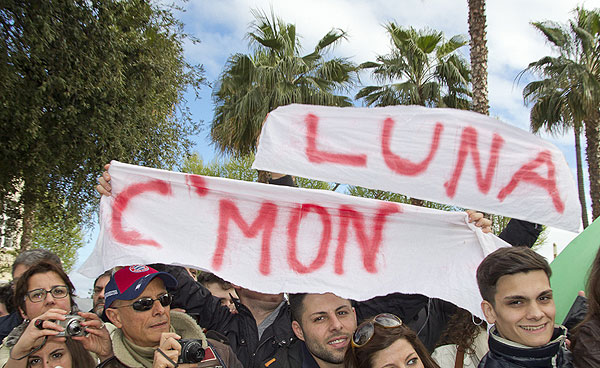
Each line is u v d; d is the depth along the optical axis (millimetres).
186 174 2711
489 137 2975
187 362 2150
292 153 2936
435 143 2979
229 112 12391
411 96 12648
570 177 2930
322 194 2727
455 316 2832
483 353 2750
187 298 2926
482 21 8039
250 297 3027
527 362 1986
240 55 12359
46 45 7793
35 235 14234
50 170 9125
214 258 2646
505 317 2027
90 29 8523
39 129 8594
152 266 2895
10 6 7559
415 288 2682
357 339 2035
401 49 12945
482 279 2137
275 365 2727
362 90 14172
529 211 2902
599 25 12180
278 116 2986
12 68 7672
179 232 2664
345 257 2699
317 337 2465
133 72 9758
